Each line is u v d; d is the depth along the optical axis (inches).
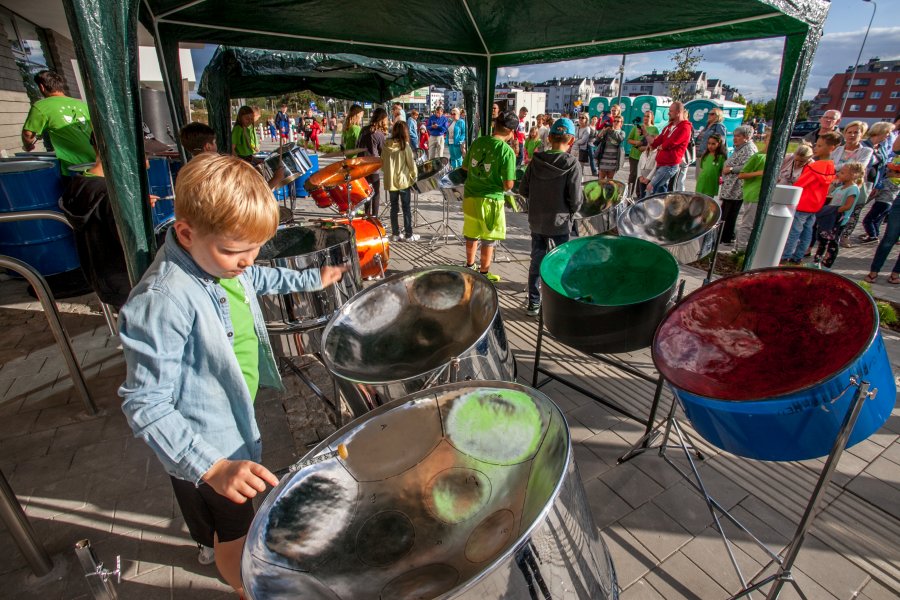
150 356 34.8
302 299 72.4
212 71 189.2
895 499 69.7
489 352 55.6
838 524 65.4
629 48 138.9
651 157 252.2
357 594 35.5
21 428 86.3
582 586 31.4
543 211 124.1
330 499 38.2
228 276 37.1
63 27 246.8
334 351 59.0
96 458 79.1
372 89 300.4
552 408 36.7
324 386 101.0
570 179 119.1
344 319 62.9
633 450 77.1
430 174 213.9
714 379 55.7
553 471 32.6
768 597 51.4
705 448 80.1
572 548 30.8
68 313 132.6
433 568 36.8
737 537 63.6
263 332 47.9
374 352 63.8
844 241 208.1
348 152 154.6
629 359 109.7
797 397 40.9
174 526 66.2
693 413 49.1
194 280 37.0
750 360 56.1
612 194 145.6
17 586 58.0
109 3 53.4
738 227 204.1
